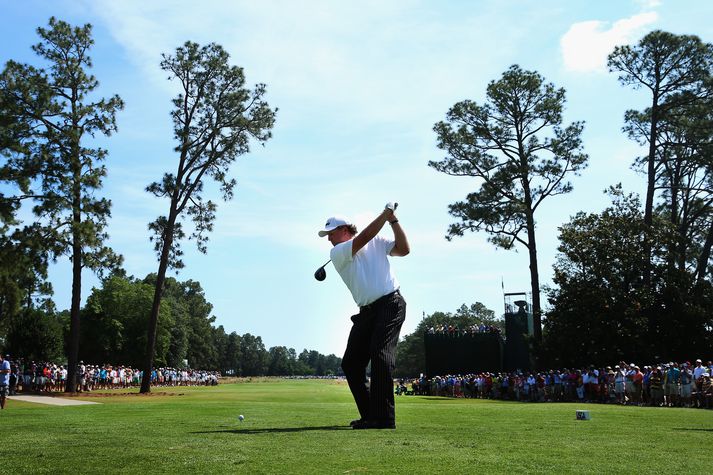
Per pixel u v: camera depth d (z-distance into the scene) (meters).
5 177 33.44
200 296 151.00
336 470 3.50
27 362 43.44
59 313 85.38
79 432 5.73
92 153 35.09
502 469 3.51
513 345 51.31
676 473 3.38
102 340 78.69
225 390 50.56
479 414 8.72
